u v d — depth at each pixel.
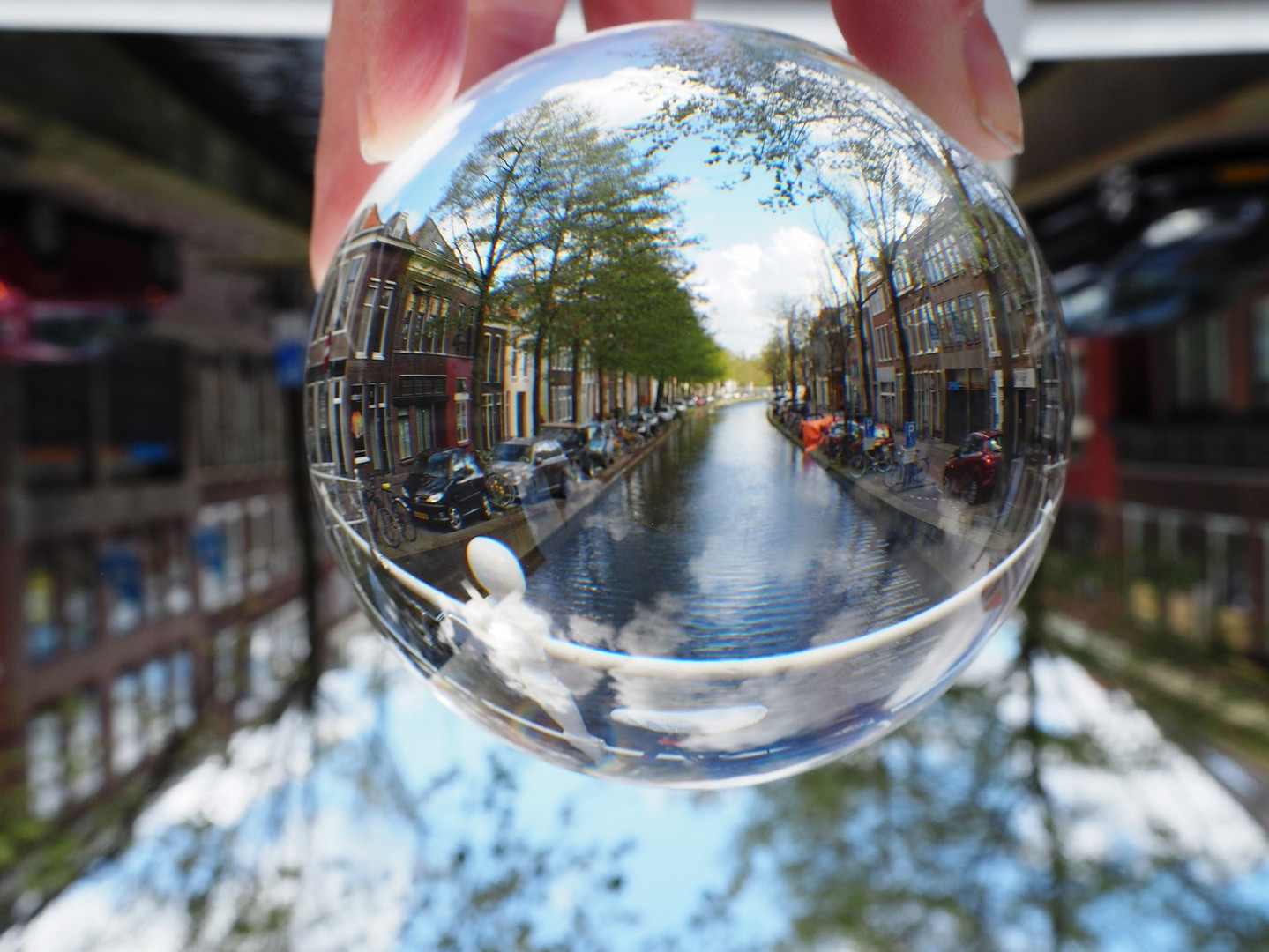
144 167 3.69
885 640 0.36
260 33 1.48
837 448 0.34
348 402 0.38
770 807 3.54
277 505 13.74
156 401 10.75
